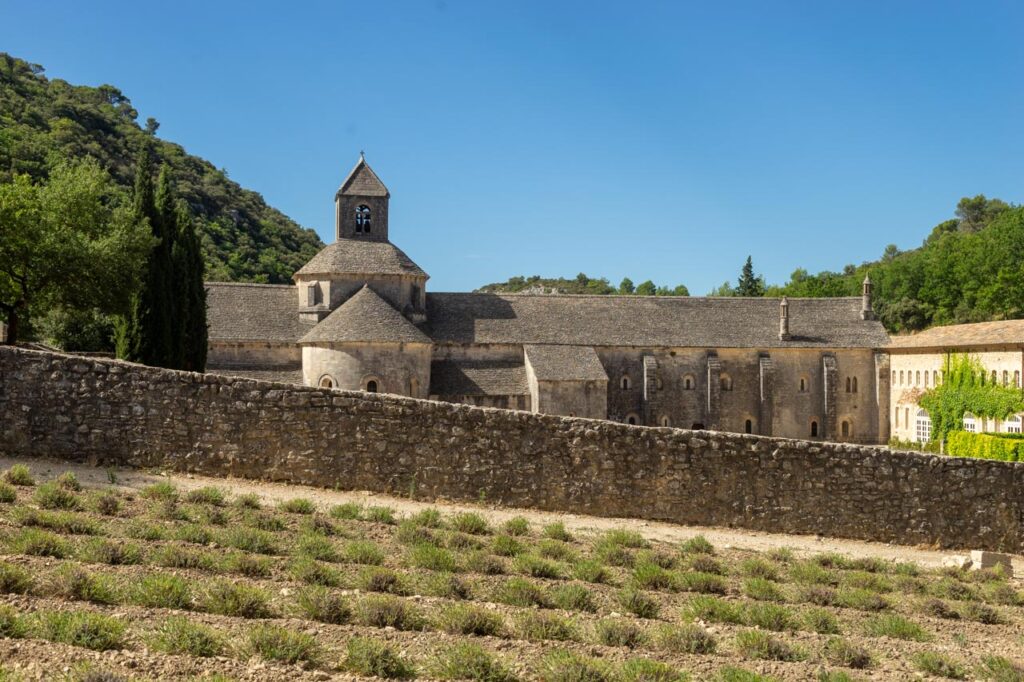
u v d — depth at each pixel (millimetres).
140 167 53281
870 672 12602
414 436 24109
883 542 25391
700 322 80000
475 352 72562
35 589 12227
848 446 25547
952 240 145750
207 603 12469
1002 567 22641
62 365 23203
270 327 69500
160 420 23422
